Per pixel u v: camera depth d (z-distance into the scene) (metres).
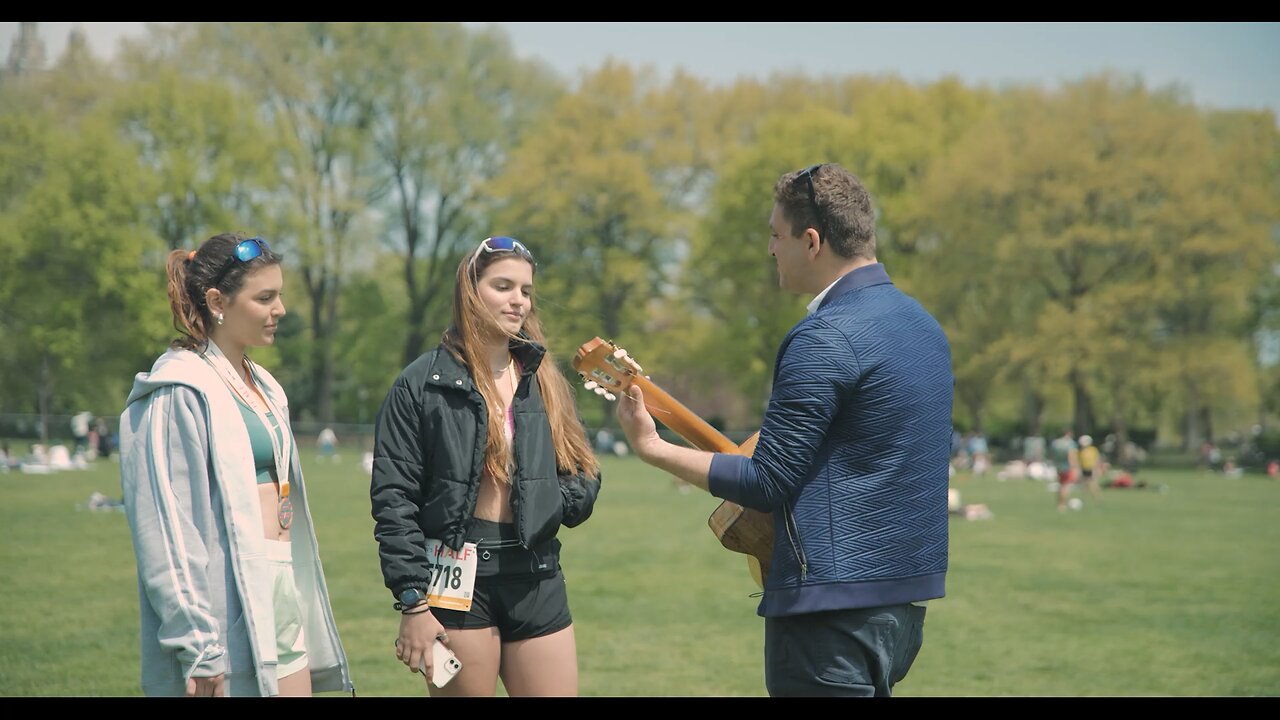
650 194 55.75
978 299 54.47
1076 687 7.59
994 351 50.09
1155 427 72.94
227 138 52.41
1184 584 12.78
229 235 3.88
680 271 59.44
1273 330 54.34
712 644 9.03
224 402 3.70
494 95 59.62
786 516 3.44
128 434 3.65
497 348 3.96
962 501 28.17
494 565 3.80
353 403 67.69
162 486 3.57
